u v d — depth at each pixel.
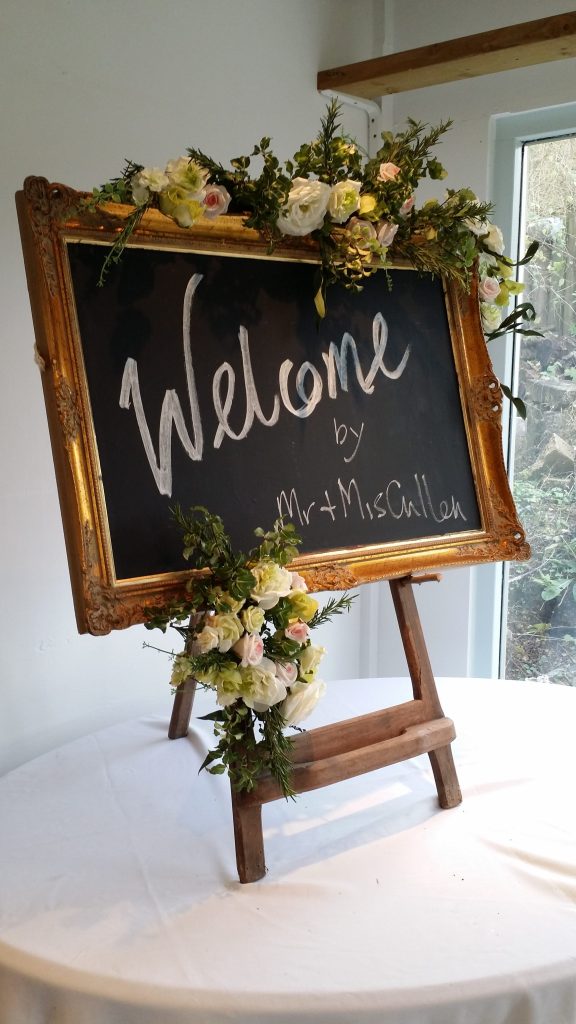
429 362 1.37
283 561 1.09
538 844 1.15
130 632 1.71
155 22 1.60
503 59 1.73
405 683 1.74
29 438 1.53
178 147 1.68
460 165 1.96
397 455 1.32
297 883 1.08
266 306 1.21
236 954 0.94
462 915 1.01
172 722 1.52
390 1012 0.87
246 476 1.18
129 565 1.08
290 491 1.21
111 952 0.95
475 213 1.30
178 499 1.12
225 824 1.24
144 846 1.18
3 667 1.53
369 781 1.36
